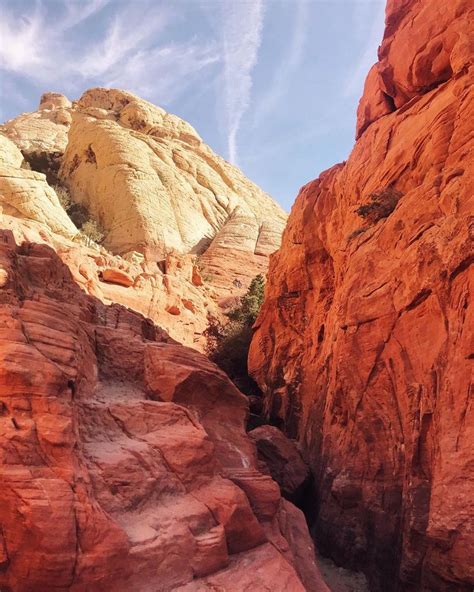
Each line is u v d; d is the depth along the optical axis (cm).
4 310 800
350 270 1422
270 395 2134
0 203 3750
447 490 814
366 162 1758
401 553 966
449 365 913
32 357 717
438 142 1277
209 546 729
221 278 4753
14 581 587
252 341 2489
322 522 1268
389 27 1955
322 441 1450
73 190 5669
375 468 1143
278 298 2247
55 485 625
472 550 758
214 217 5778
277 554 812
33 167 6262
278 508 1056
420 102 1555
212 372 1117
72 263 2856
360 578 1098
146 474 767
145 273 3562
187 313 3550
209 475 862
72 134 6281
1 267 993
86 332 1012
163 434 862
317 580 891
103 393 943
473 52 1296
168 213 5159
